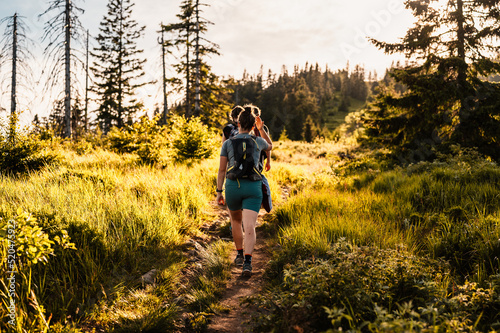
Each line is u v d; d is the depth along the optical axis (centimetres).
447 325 222
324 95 12838
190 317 293
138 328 262
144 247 426
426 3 1155
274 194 847
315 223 510
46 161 927
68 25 1566
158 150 1144
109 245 390
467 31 1144
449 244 402
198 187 819
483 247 370
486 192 590
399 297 286
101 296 307
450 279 331
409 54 1202
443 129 1148
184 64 2572
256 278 391
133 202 539
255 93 11125
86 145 1477
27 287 277
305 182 1040
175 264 395
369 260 308
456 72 1120
